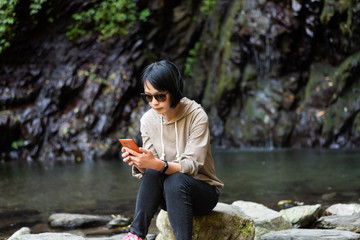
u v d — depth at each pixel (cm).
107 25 926
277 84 891
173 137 239
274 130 875
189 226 217
